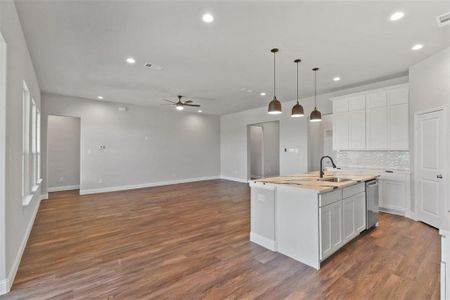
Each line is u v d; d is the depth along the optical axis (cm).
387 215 445
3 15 205
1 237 210
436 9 249
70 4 238
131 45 331
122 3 237
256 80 496
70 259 277
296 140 695
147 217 448
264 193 312
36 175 508
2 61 211
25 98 363
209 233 363
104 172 708
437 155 369
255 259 277
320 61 392
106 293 212
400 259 274
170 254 291
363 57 377
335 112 550
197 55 366
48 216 454
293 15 258
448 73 348
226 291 215
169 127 848
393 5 242
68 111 646
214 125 983
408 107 436
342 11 252
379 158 498
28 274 244
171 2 235
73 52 354
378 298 204
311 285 224
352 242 322
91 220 429
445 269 130
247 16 260
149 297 206
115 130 728
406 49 349
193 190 727
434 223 375
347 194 308
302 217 269
